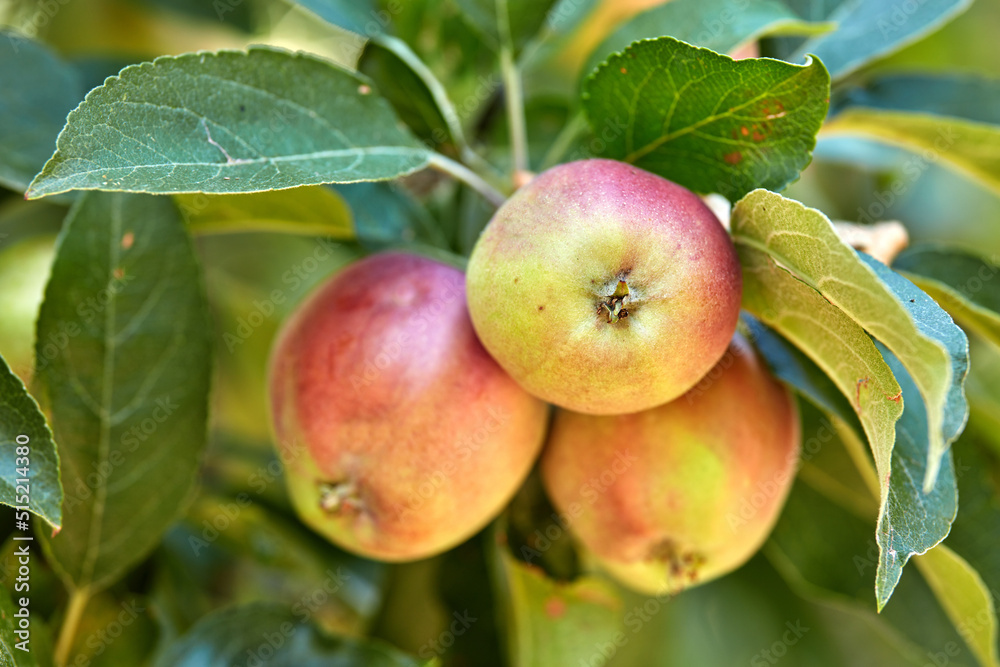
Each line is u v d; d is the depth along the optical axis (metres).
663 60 0.32
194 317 0.36
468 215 0.40
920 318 0.29
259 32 0.51
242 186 0.31
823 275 0.30
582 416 0.35
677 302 0.31
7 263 0.40
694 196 0.32
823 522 0.41
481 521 0.35
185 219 0.36
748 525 0.36
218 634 0.37
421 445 0.34
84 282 0.35
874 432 0.30
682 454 0.35
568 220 0.31
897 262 0.40
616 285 0.30
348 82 0.34
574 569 0.39
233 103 0.32
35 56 0.40
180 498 0.37
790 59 0.41
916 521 0.31
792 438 0.36
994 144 0.39
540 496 0.39
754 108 0.32
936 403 0.27
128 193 0.35
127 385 0.36
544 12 0.39
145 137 0.31
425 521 0.35
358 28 0.40
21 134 0.39
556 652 0.39
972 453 0.39
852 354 0.31
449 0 0.40
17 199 0.41
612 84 0.33
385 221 0.39
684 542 0.36
